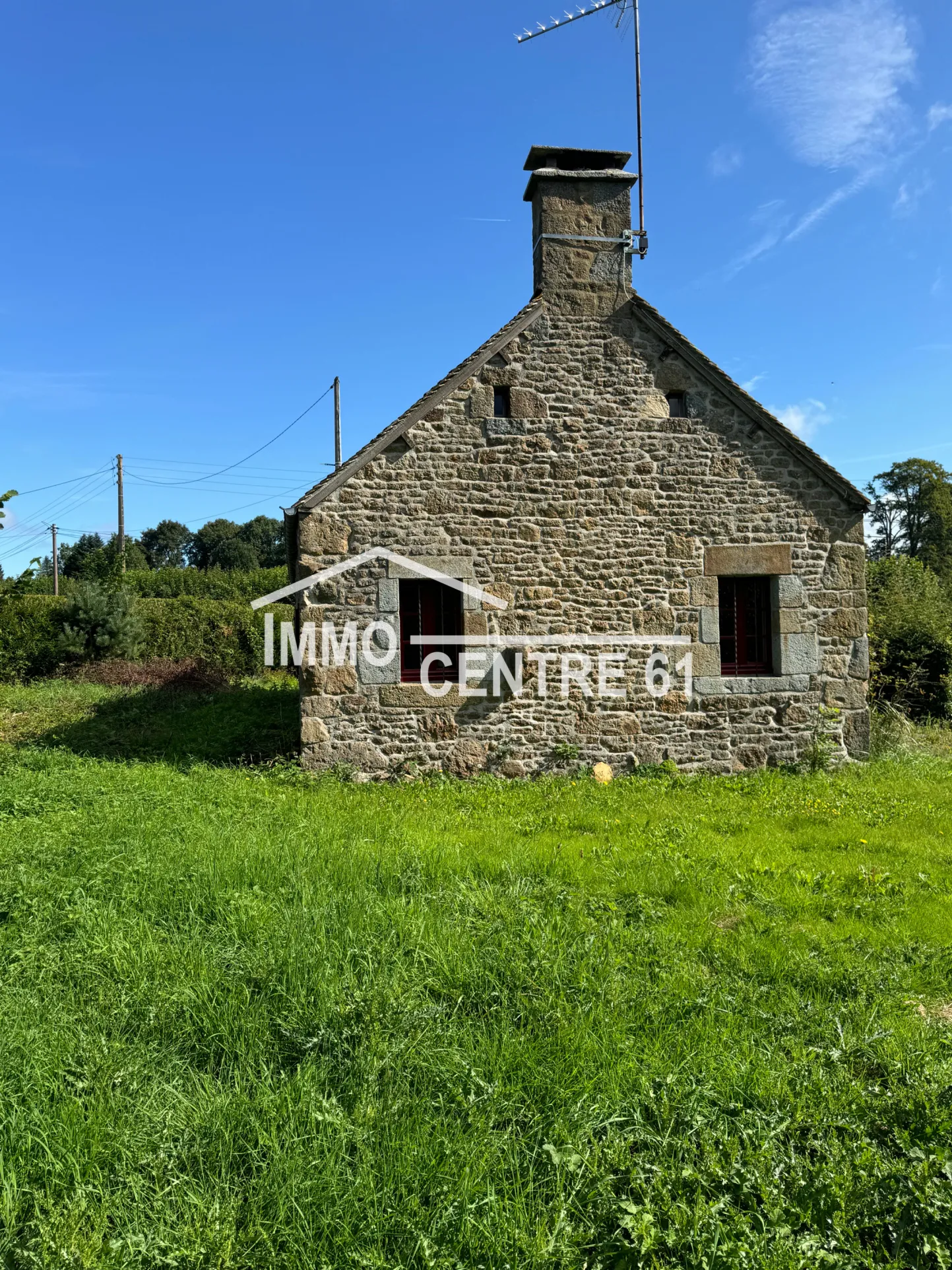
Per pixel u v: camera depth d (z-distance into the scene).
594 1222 2.61
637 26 10.03
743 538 9.72
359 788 8.73
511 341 9.44
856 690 9.88
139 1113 2.98
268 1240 2.46
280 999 3.72
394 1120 2.94
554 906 4.98
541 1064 3.31
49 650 17.73
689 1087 3.17
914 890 5.55
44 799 7.06
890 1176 2.76
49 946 4.19
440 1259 2.40
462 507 9.33
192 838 5.92
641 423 9.59
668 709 9.58
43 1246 2.37
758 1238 2.49
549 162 9.77
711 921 5.02
